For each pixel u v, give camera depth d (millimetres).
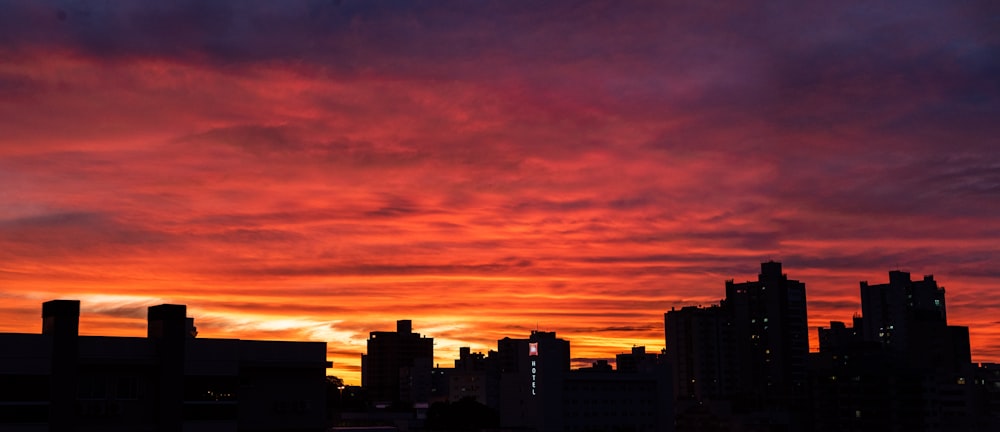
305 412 97688
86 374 84750
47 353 82125
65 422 82125
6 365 80000
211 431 89688
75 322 84188
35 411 80938
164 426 86625
